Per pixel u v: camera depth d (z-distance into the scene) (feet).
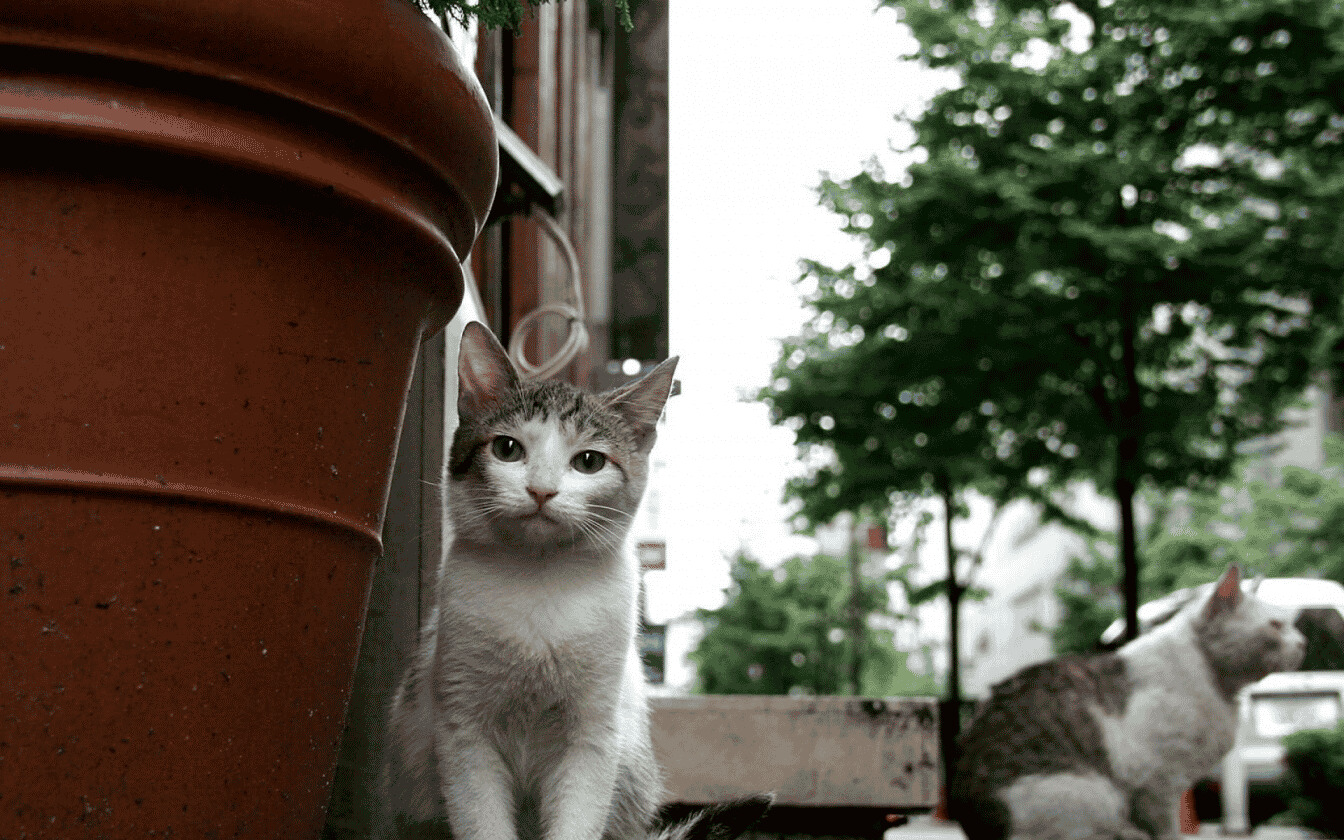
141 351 1.65
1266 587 7.39
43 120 1.57
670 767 3.59
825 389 9.21
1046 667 4.84
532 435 2.84
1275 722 11.87
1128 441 8.27
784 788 3.61
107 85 1.64
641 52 6.24
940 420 8.97
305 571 1.83
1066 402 8.50
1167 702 4.66
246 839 1.76
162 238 1.67
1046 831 4.52
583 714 2.71
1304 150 8.16
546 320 5.84
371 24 1.86
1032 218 8.16
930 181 8.27
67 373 1.60
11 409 1.56
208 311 1.71
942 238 8.50
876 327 9.10
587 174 8.27
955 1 8.68
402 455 2.97
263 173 1.73
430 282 2.10
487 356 2.91
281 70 1.75
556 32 6.52
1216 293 7.89
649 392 3.01
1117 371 8.46
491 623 2.68
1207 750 4.67
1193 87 7.95
